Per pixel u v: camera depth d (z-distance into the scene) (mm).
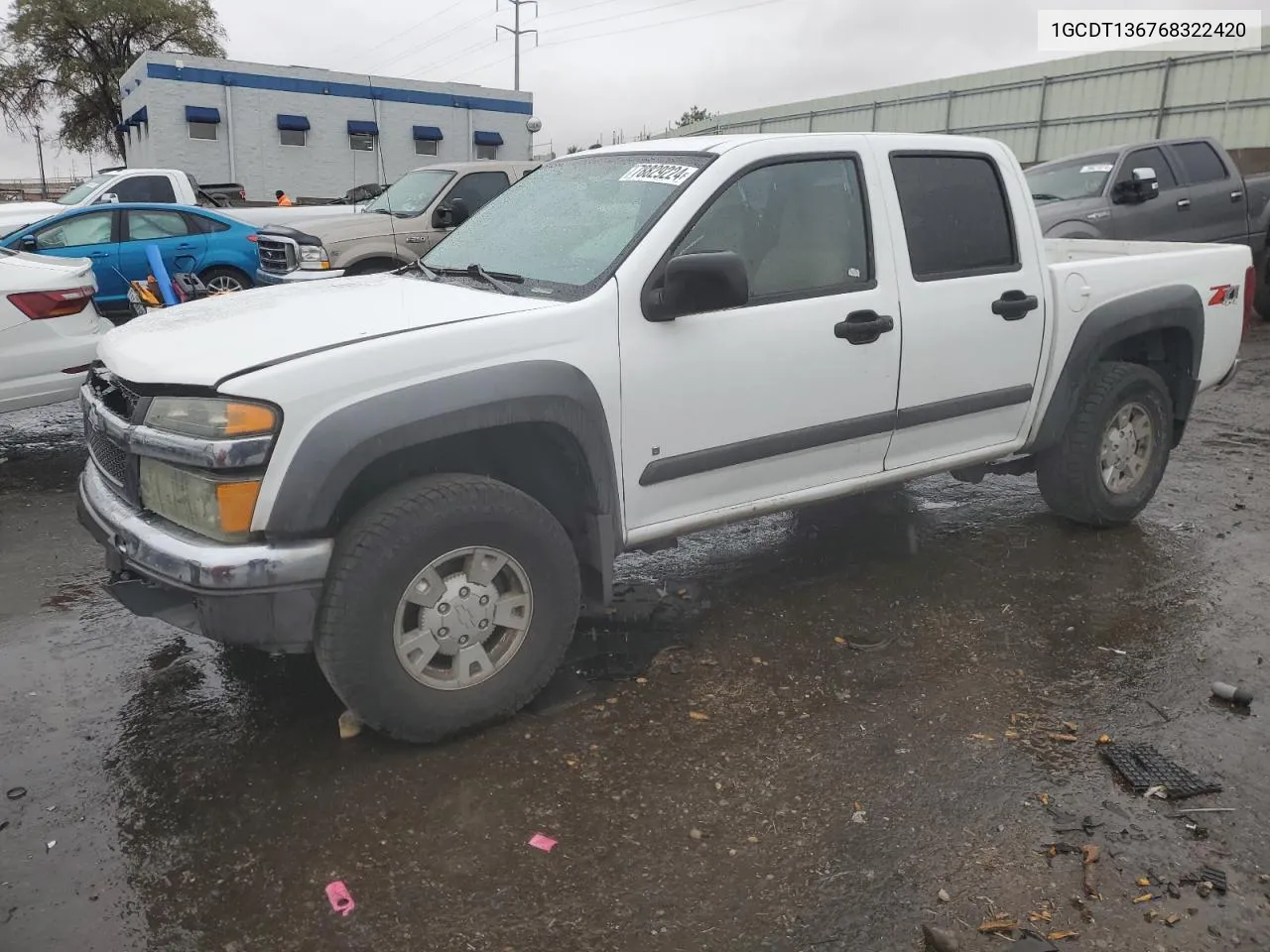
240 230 11977
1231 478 6156
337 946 2410
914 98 28656
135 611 3148
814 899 2568
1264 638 4027
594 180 4059
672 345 3498
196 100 29375
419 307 3385
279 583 2869
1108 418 4953
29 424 7738
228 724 3393
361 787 3027
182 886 2611
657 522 3684
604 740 3293
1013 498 5832
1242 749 3244
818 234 3926
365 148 31875
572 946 2412
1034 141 25578
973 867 2689
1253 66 20969
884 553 4961
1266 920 2496
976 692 3609
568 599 3402
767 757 3201
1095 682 3680
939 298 4203
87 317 6508
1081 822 2873
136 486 3164
